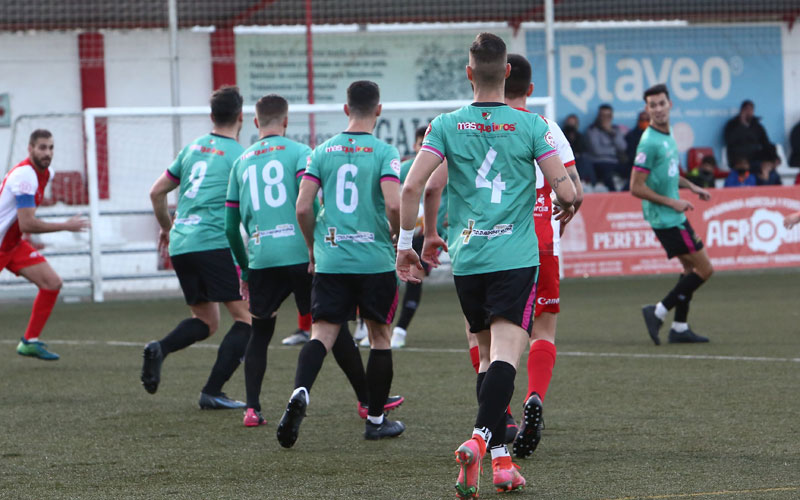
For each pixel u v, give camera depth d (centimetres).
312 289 1455
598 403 1700
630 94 5372
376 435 1451
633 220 4309
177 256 1744
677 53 5409
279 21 4928
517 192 1145
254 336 1599
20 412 1720
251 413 1569
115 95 4784
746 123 5266
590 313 3177
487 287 1148
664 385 1870
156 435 1508
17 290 4069
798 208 4400
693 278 2430
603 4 5172
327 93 5053
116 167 4609
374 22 5050
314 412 1681
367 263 1425
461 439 1447
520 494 1119
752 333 2617
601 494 1109
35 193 2233
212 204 1744
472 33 5191
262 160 1577
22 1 4503
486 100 1171
